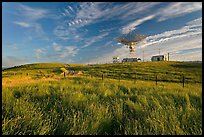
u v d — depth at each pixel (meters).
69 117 6.01
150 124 5.66
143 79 49.47
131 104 8.18
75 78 29.20
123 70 78.94
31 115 5.55
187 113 6.42
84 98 8.59
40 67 128.12
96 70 81.56
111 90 12.78
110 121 6.05
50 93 10.09
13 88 10.98
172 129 5.25
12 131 4.77
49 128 5.16
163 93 11.75
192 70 73.44
